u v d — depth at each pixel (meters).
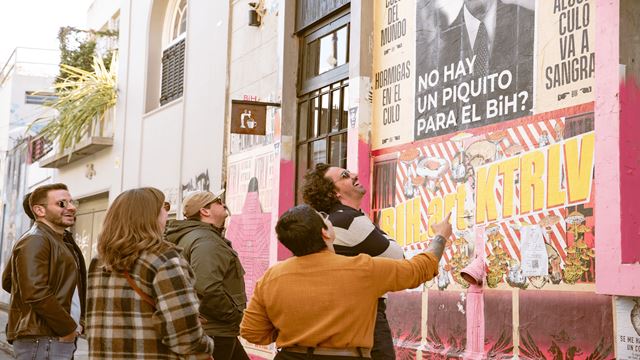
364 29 8.19
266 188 10.27
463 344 6.49
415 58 7.46
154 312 3.87
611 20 5.09
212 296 5.50
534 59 5.94
